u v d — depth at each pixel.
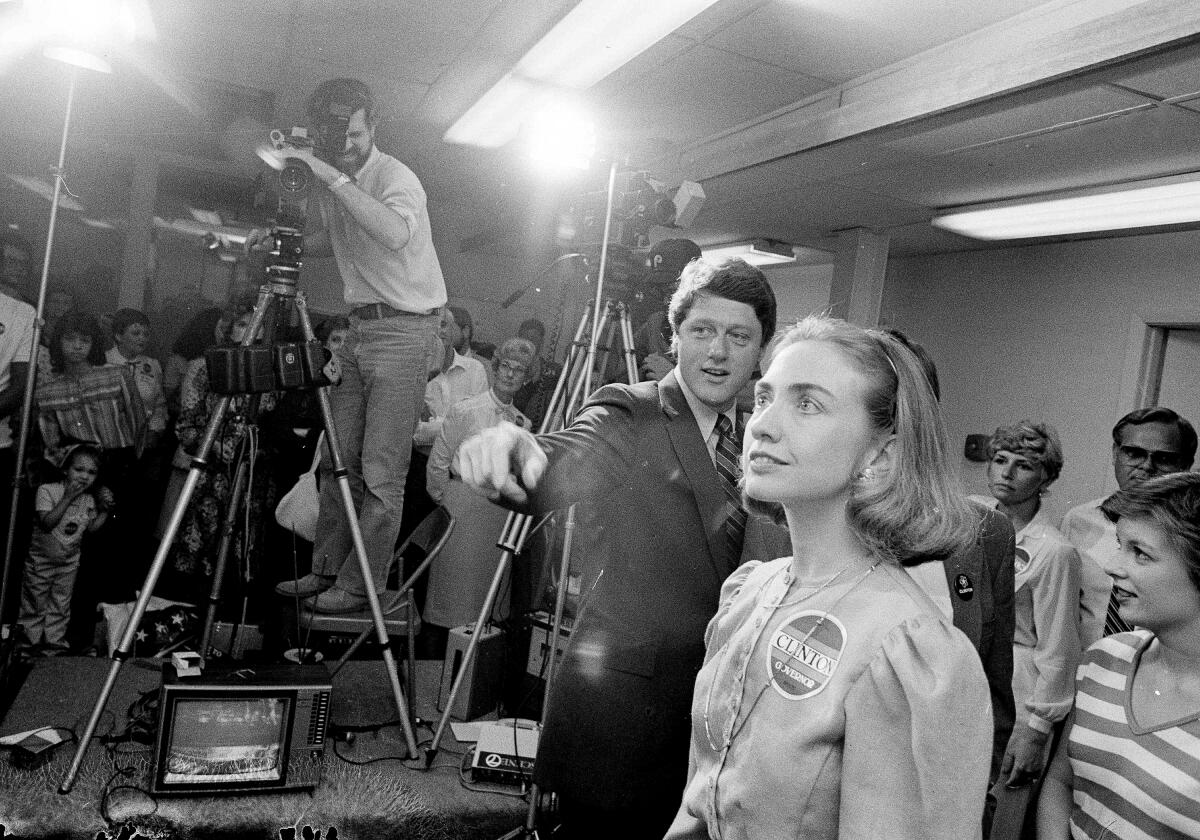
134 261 7.25
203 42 4.96
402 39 4.41
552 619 3.00
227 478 3.88
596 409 1.77
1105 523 2.98
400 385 2.92
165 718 2.25
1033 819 1.85
